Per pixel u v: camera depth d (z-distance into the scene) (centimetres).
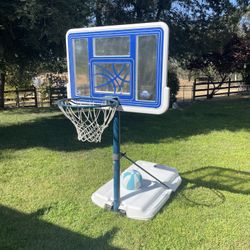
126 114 1048
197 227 360
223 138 732
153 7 1117
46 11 655
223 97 1655
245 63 1566
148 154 609
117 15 1106
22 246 328
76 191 446
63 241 337
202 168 541
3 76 1365
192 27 1262
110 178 489
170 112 1102
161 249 324
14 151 627
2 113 1188
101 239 340
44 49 830
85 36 404
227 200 423
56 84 1627
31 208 400
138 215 376
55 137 736
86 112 399
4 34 782
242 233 350
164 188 433
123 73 384
